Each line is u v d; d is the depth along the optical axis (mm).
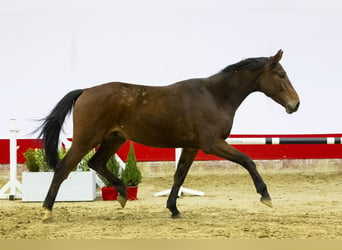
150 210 10172
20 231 7852
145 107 8656
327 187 13492
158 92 8789
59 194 11430
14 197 11953
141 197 12164
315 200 11398
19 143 15172
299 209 10141
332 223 8469
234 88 8992
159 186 14023
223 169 15633
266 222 8578
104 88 8688
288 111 9062
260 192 8477
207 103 8766
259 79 9109
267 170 15672
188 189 12227
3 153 15242
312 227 8094
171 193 9219
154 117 8641
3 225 8398
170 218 9117
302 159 15727
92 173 11508
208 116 8703
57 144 8758
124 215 9500
